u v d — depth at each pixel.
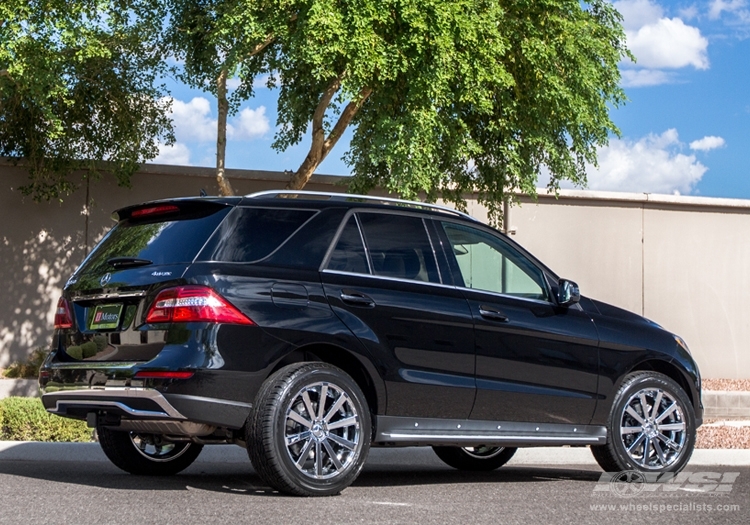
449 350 6.73
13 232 16.23
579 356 7.39
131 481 6.83
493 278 7.36
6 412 9.55
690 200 19.28
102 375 6.07
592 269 18.78
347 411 6.21
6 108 15.29
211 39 13.62
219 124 14.98
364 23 12.36
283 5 12.48
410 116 13.06
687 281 19.38
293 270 6.26
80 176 16.62
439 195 17.34
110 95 15.55
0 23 12.55
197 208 6.43
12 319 16.17
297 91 15.49
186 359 5.77
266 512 5.34
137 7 14.92
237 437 6.19
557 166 15.37
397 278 6.71
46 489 6.22
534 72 14.57
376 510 5.53
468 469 8.51
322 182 17.36
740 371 19.61
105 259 6.64
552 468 8.80
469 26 12.86
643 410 7.67
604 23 15.77
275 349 5.99
